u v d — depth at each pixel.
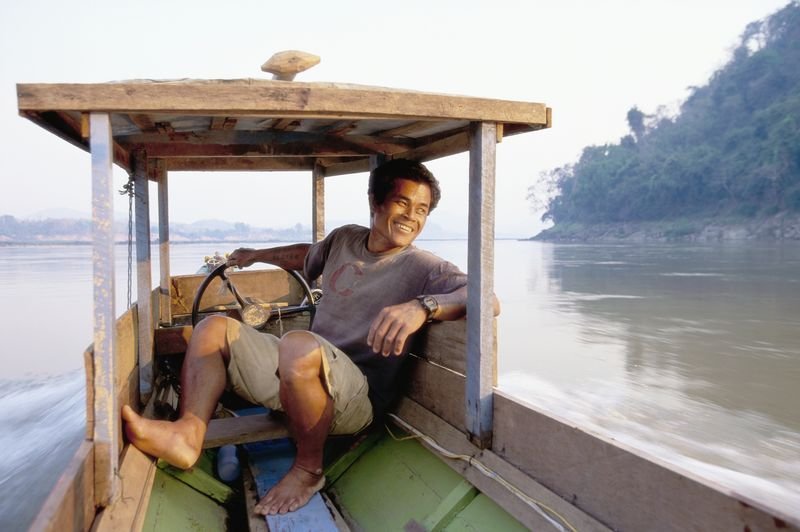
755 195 88.19
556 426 1.82
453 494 2.13
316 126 2.60
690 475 1.40
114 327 1.69
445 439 2.39
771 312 28.27
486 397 2.16
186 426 2.13
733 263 54.66
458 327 2.36
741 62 107.94
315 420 2.29
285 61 2.03
